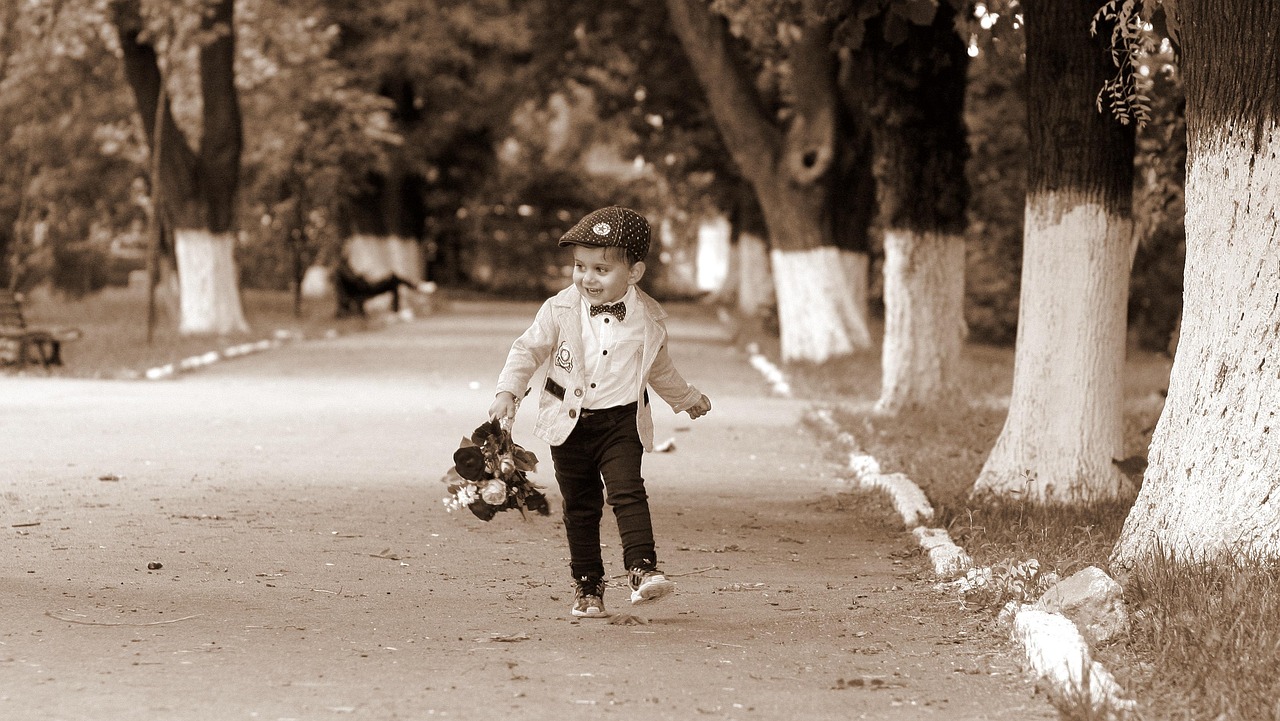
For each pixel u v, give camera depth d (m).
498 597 11.33
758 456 21.47
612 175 108.06
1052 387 16.36
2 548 12.63
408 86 68.44
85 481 16.75
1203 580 10.34
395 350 43.41
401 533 14.09
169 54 41.81
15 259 54.16
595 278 10.09
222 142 45.38
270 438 21.72
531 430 23.16
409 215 72.31
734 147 39.50
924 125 26.98
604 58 51.12
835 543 14.27
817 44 37.16
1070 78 16.06
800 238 39.34
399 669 9.01
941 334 27.50
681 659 9.45
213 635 9.78
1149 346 53.53
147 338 41.00
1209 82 11.38
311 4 55.84
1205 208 11.50
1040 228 16.47
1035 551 12.77
